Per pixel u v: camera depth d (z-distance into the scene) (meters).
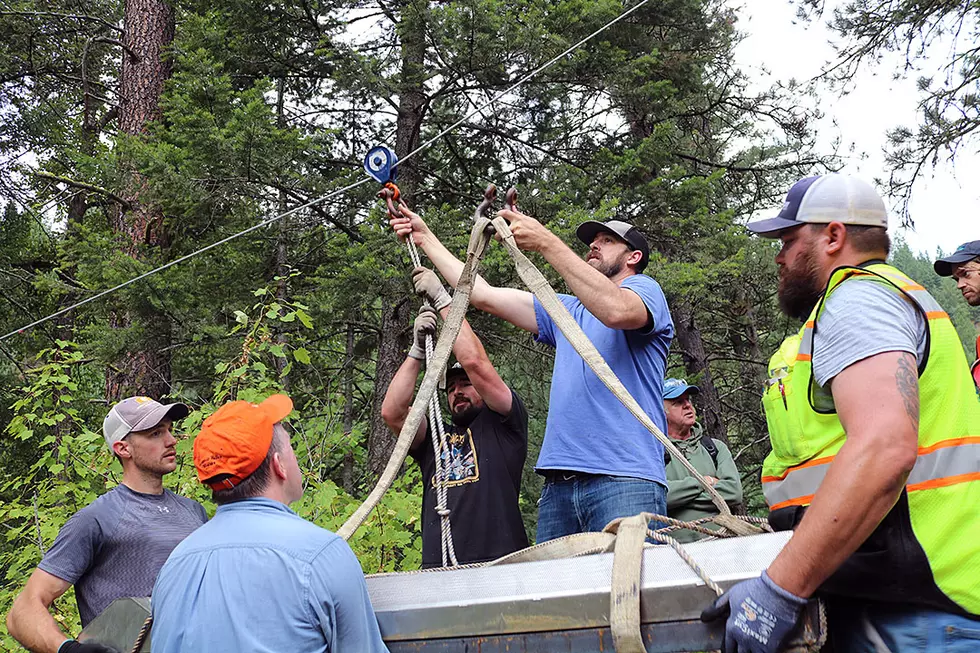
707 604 1.70
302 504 5.34
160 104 10.09
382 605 2.07
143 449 3.67
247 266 10.16
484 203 3.05
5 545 6.22
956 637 1.72
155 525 3.60
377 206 9.60
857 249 2.01
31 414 5.71
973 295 4.44
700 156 13.20
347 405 12.24
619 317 2.99
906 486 1.79
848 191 2.04
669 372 14.34
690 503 4.87
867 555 1.77
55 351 6.17
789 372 2.01
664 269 9.95
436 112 11.82
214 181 9.52
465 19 9.52
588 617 1.77
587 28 10.04
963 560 1.74
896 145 11.16
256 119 9.33
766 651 1.62
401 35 9.93
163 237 10.55
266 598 2.19
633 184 10.77
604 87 10.48
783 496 1.99
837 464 1.65
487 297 3.73
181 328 10.15
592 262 3.58
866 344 1.74
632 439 3.09
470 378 3.97
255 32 10.63
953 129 10.84
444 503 2.97
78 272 10.03
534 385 12.87
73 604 4.88
